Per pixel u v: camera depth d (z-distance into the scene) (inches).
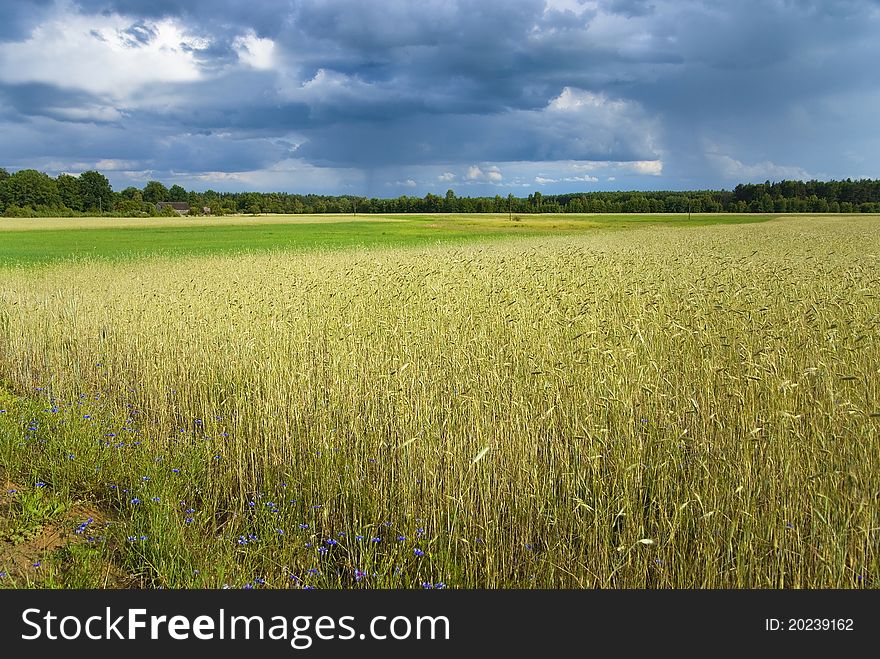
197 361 357.1
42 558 187.6
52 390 342.3
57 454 246.8
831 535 169.8
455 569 180.2
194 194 6151.6
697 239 1454.2
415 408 249.1
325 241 1910.7
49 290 670.5
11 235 2133.4
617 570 177.9
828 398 229.8
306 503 221.0
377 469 225.5
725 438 221.6
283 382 293.1
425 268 620.4
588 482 215.9
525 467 207.8
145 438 275.1
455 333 348.8
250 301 455.2
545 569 183.0
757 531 181.2
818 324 324.8
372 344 342.6
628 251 925.2
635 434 225.3
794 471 188.7
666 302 406.3
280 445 254.1
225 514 223.5
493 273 561.6
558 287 462.9
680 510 172.6
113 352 400.8
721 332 342.0
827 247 1040.2
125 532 197.9
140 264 1055.6
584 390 249.3
